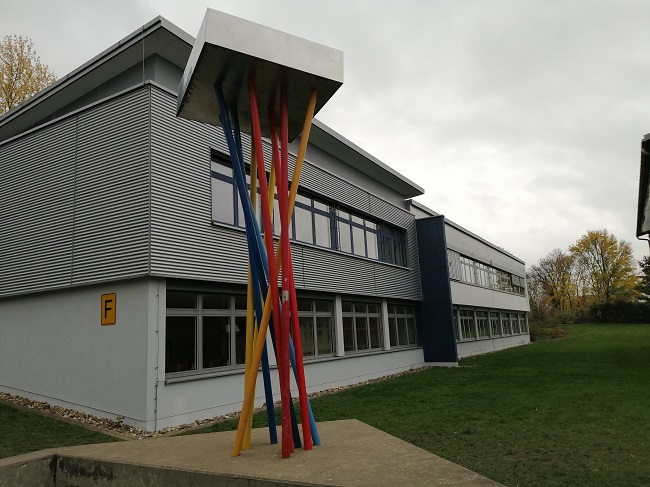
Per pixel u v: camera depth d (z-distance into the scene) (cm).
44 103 1251
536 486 512
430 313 2258
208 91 515
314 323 1508
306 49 478
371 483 348
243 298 1177
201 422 968
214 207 1118
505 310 3906
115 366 941
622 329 4950
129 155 992
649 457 621
